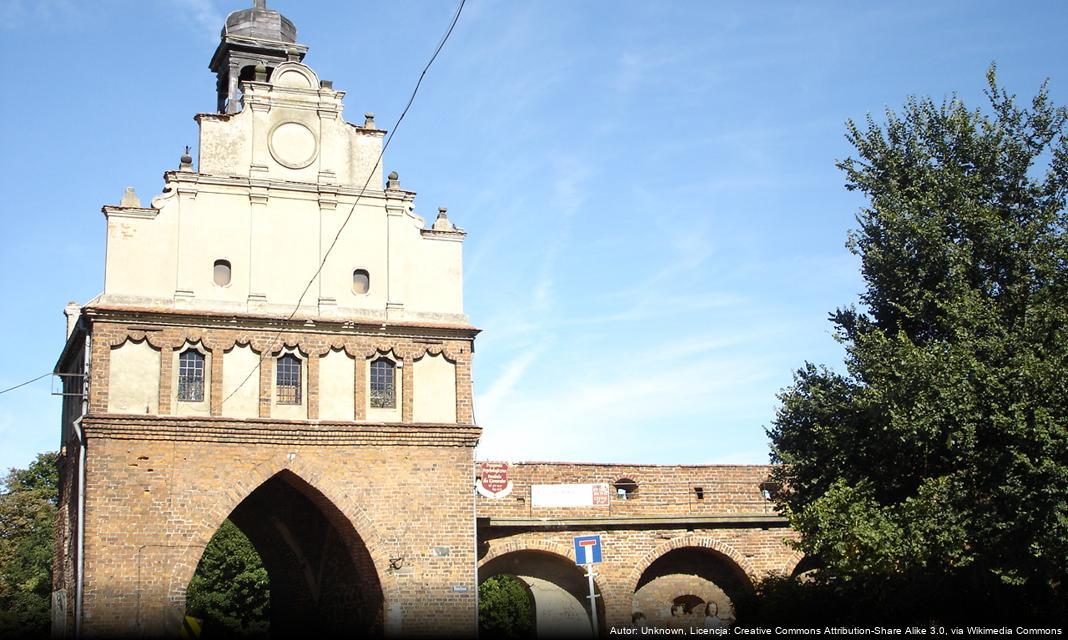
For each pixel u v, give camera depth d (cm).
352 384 3712
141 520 3409
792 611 3653
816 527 3142
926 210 3384
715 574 4250
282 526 4219
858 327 3581
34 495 8112
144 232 3619
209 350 3591
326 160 3862
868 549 3006
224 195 3728
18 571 8100
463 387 3812
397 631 3578
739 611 3884
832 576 3459
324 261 3778
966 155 3456
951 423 2995
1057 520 2812
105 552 3359
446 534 3684
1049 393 2923
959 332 3094
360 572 3747
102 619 3316
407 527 3653
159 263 3612
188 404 3541
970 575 3134
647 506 4150
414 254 3891
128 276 3572
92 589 3322
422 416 3753
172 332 3559
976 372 2986
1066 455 2881
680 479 4209
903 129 3584
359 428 3656
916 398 3028
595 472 4119
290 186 3794
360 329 3744
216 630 7238
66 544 3766
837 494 3116
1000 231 3256
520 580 4066
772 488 4297
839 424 3438
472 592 3672
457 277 3919
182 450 3491
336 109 3912
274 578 4484
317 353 3691
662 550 4125
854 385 3428
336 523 3694
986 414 3008
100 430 3419
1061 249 3169
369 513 3628
